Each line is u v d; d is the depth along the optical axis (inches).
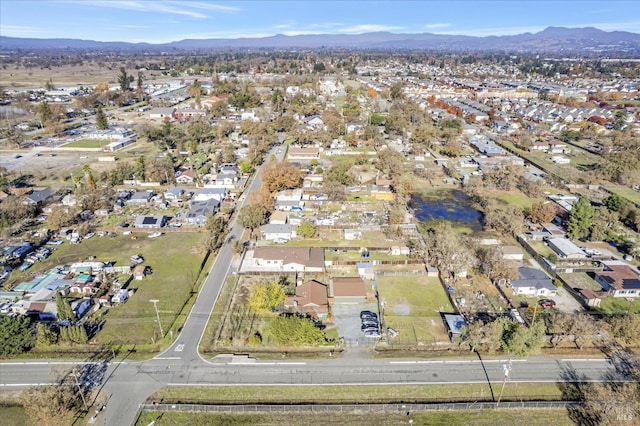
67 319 2217.0
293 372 1940.2
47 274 2682.1
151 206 3843.5
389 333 2193.7
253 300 2309.3
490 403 1760.6
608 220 3344.0
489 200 3836.1
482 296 2500.0
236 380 1889.8
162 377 1898.4
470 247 3046.3
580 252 2906.0
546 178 4483.3
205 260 2920.8
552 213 3437.5
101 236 3275.1
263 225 3356.3
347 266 2817.4
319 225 3403.1
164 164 4488.2
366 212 3681.1
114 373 1918.1
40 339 2043.6
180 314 2333.9
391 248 2989.7
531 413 1734.7
